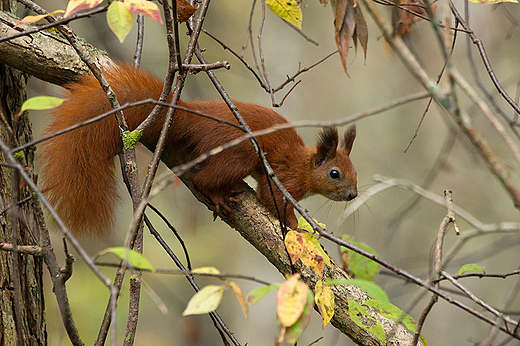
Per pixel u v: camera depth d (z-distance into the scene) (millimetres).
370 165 19891
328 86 19828
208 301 4164
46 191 6883
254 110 8680
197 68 5438
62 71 7352
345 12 7059
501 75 17234
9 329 6195
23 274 6516
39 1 15641
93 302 15992
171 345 18188
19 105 7145
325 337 17219
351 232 18047
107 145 7266
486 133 14766
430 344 16562
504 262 17125
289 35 17562
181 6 5992
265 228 7406
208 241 18281
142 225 5379
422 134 19953
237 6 17922
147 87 7703
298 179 9117
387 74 20453
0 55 6941
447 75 4250
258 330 17031
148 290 4254
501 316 4578
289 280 4441
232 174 7910
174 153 8086
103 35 13461
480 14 17453
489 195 18047
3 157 6535
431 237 18250
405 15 7703
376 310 6023
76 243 3777
